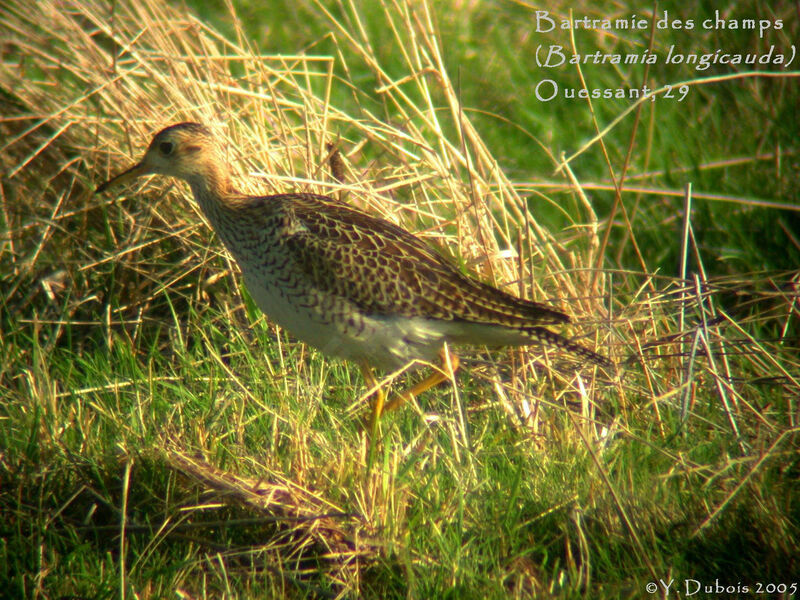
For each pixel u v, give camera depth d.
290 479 7.32
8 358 9.26
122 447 7.59
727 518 7.09
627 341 9.43
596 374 9.33
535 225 10.38
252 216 8.86
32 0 11.33
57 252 10.36
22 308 10.16
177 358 9.51
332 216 8.73
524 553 6.70
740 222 11.68
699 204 12.02
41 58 11.48
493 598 6.32
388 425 8.49
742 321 9.60
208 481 7.16
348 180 10.91
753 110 13.16
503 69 15.07
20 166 10.33
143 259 10.28
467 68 15.08
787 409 8.60
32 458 7.53
